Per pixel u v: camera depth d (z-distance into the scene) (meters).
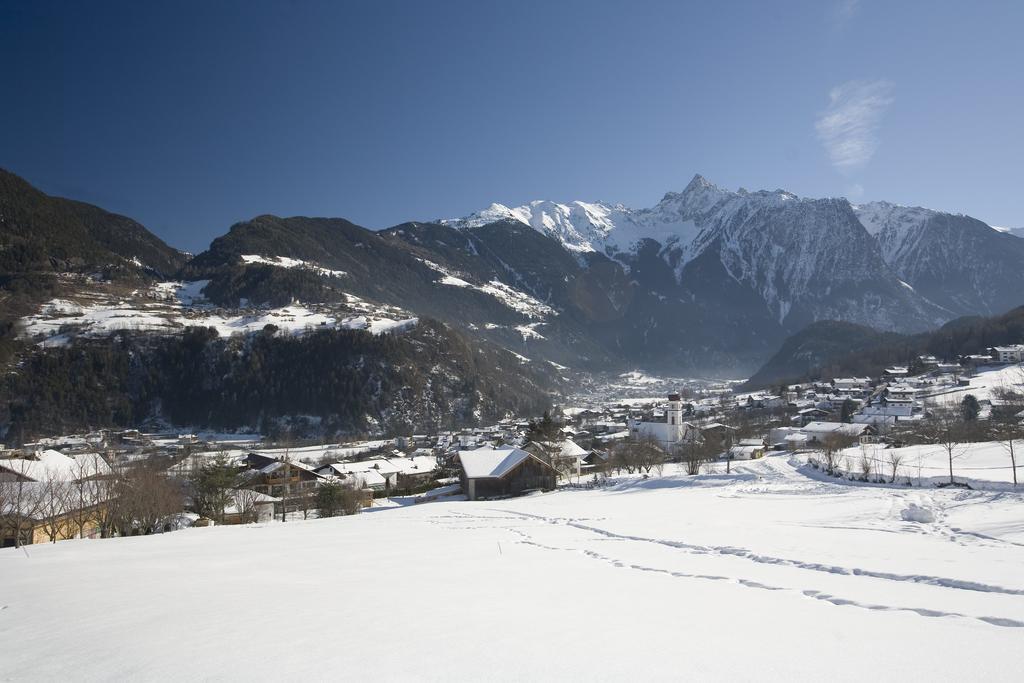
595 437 144.75
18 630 10.54
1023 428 91.81
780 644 8.90
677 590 14.19
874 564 17.08
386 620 10.71
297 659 8.15
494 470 78.38
